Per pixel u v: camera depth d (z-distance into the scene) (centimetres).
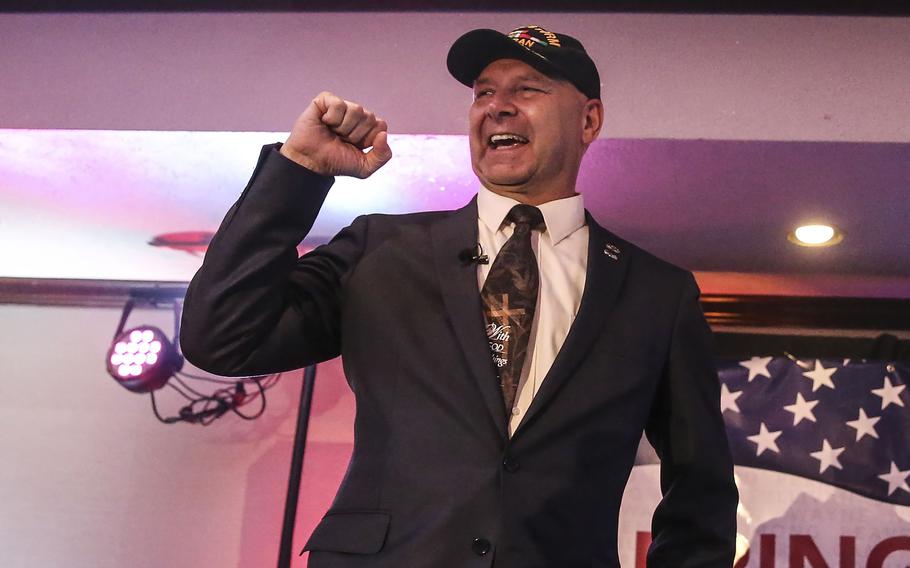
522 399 155
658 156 280
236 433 396
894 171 281
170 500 389
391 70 278
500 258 168
